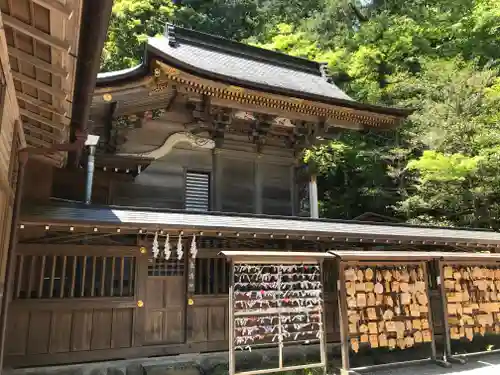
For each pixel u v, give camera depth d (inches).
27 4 127.6
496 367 312.5
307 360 331.9
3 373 247.8
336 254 296.4
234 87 412.8
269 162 507.8
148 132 437.4
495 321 354.3
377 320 304.0
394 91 784.9
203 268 334.6
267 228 327.6
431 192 679.1
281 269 287.0
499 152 596.4
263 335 271.1
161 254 315.9
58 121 214.5
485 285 353.1
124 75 360.5
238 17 1127.0
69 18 129.8
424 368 310.0
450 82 682.2
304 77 607.8
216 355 310.5
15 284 264.4
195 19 1066.7
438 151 668.7
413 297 320.2
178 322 314.2
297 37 880.3
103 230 279.6
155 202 434.6
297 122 491.5
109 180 418.9
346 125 518.9
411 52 874.8
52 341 269.1
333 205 900.6
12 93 174.2
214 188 464.1
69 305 276.8
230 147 481.4
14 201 217.9
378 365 306.2
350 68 860.0
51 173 321.1
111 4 124.1
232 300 262.5
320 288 292.7
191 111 438.6
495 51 811.4
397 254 312.2
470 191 629.3
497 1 797.9
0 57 144.3
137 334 295.9
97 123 398.0
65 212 277.3
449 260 336.2
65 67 160.6
